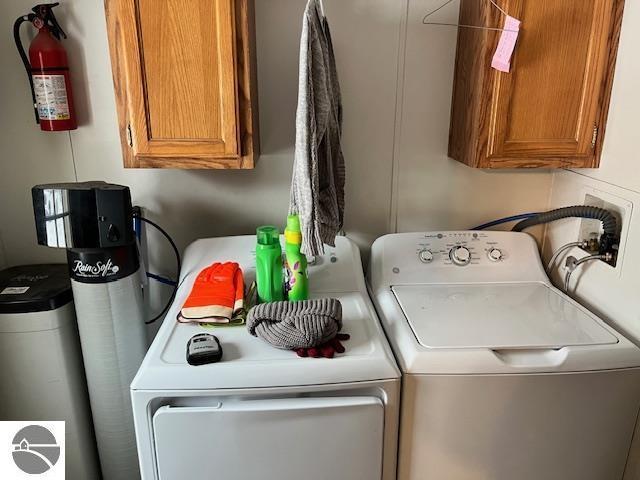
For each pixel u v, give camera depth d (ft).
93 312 4.96
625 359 4.33
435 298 5.15
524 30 4.75
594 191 5.29
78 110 5.57
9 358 5.16
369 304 4.97
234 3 4.42
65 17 5.32
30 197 5.81
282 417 3.99
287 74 5.57
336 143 4.94
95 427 5.44
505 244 5.67
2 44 5.39
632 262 4.75
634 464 4.75
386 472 4.35
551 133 5.06
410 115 5.82
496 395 4.26
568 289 5.68
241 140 4.77
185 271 5.31
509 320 4.77
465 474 4.46
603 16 4.76
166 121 4.63
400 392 4.22
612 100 4.95
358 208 6.06
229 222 6.01
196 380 3.94
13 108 5.56
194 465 4.08
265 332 4.20
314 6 4.19
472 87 5.13
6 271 5.72
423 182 6.04
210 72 4.54
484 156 5.07
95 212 4.73
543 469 4.52
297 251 4.60
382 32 5.55
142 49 4.45
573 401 4.35
